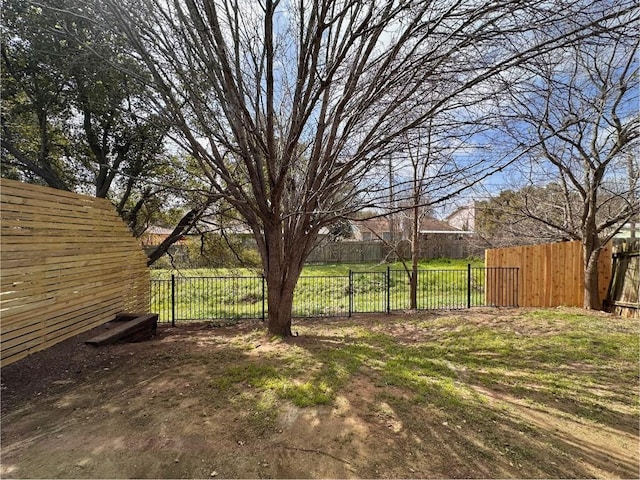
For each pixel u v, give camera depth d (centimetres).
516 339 515
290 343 482
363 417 268
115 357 417
